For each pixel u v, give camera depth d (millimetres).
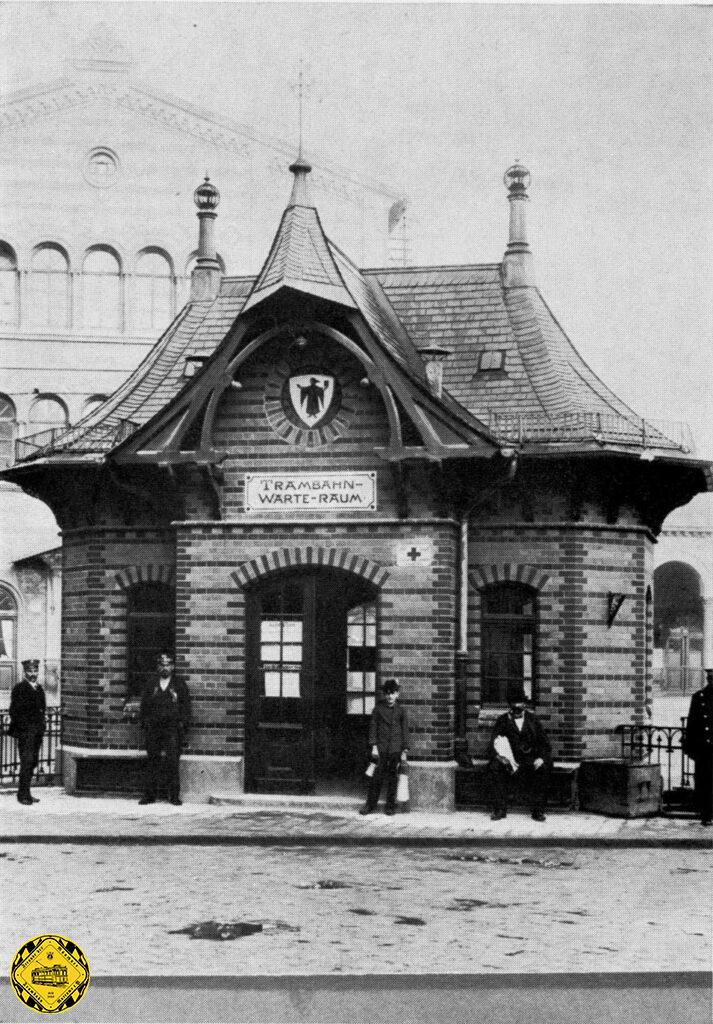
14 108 32594
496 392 20703
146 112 33750
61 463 20344
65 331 33562
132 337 33719
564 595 19312
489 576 19500
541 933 11625
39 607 35938
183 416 19391
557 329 21922
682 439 20594
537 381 20766
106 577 20578
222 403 19406
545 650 19328
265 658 19297
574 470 19188
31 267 33469
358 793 19453
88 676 20547
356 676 20250
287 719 19219
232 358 19062
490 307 21984
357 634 20219
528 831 16984
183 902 12867
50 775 21281
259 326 19094
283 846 16344
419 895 13250
